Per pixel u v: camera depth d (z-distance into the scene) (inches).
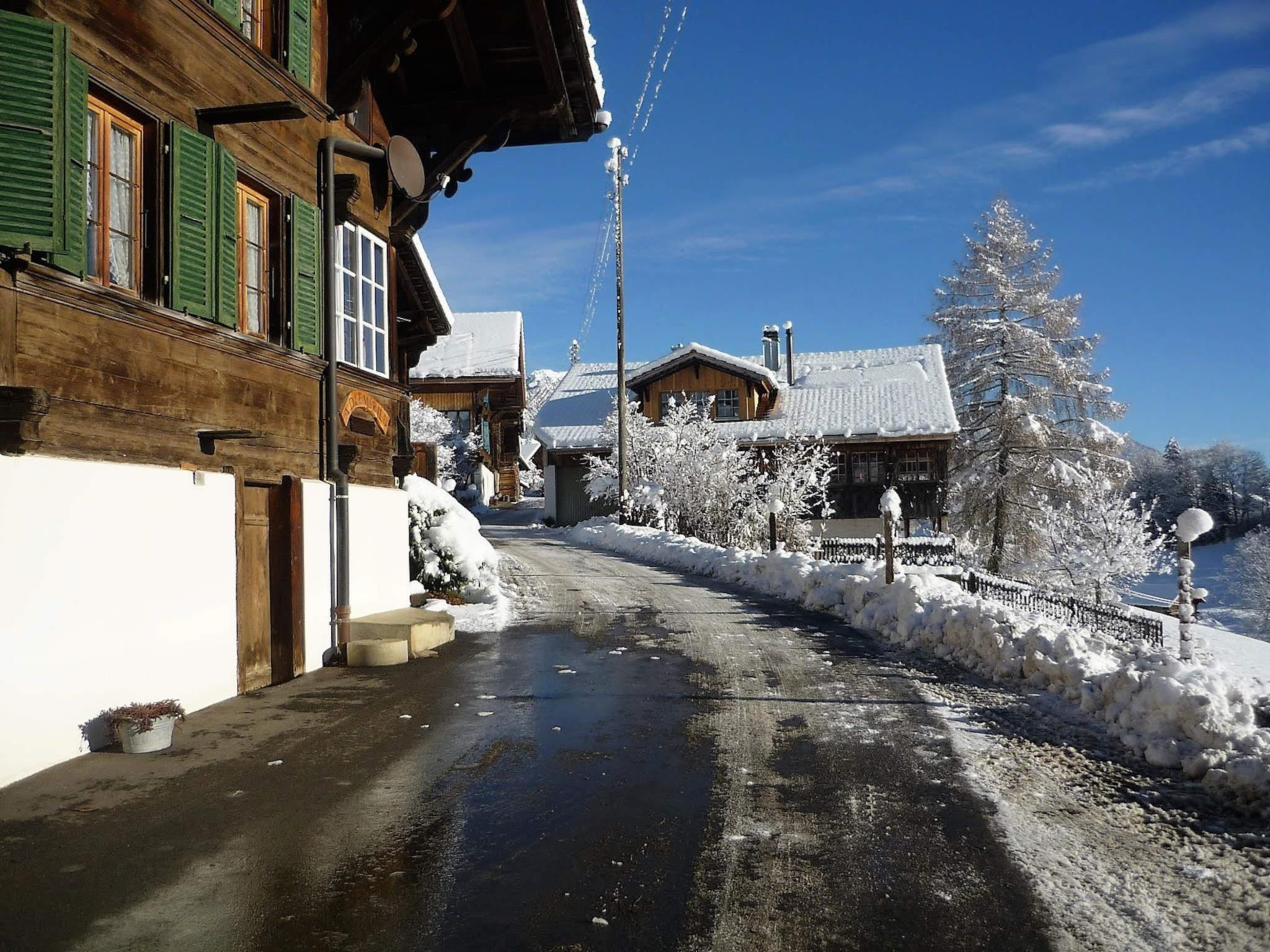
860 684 352.8
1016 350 1402.6
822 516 1330.0
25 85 227.8
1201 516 310.2
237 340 331.0
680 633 470.6
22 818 203.2
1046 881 175.0
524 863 181.8
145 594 275.6
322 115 410.6
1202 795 226.5
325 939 149.7
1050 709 311.9
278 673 366.6
